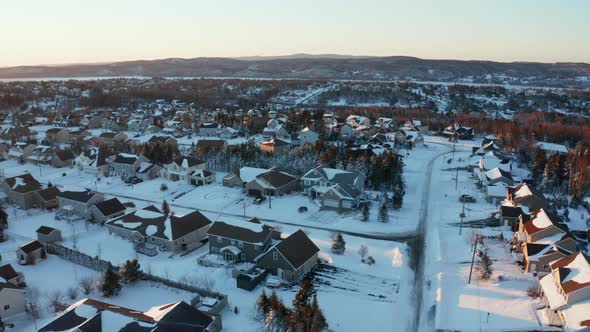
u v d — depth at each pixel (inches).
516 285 1865.2
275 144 4249.5
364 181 3292.3
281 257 1957.4
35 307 1713.8
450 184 3491.6
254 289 1884.8
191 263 2129.7
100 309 1470.2
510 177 3299.7
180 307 1475.1
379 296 1843.0
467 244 2320.4
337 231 2559.1
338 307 1756.9
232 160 3794.3
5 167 4160.9
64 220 2731.3
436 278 1978.3
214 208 2989.7
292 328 1456.7
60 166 4148.6
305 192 3203.7
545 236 2096.5
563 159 3681.1
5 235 2509.8
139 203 3107.8
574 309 1512.1
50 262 2164.1
